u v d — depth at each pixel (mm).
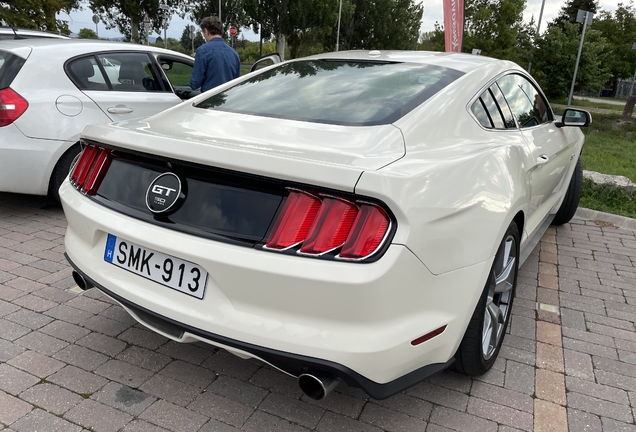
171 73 5719
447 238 1902
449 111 2428
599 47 17656
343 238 1707
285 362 1776
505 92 3068
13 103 4086
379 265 1678
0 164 4098
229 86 2994
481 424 2244
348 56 3160
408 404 2350
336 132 2145
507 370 2660
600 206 5801
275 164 1757
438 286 1921
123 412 2189
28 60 4270
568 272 4051
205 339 1898
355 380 1746
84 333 2764
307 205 1735
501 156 2414
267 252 1762
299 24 37844
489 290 2420
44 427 2072
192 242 1879
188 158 1913
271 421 2195
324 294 1693
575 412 2355
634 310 3424
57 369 2445
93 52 4746
